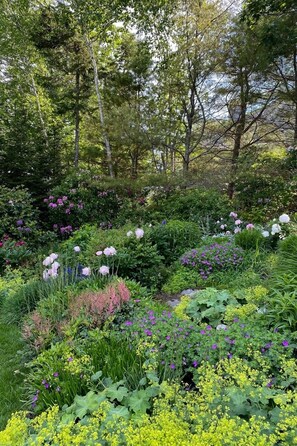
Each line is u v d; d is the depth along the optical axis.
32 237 7.06
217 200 7.73
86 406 1.81
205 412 1.46
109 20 10.70
